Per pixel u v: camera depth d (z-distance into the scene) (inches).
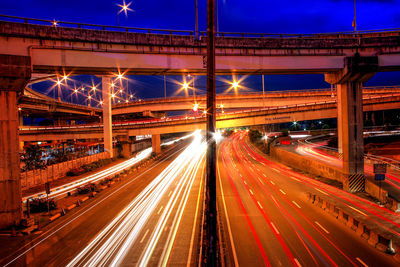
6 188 743.7
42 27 809.5
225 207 867.4
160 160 2246.6
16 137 768.9
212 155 311.9
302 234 634.8
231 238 622.2
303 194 1009.5
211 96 313.3
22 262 543.8
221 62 987.9
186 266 497.7
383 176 880.9
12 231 690.2
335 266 483.5
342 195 978.7
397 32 1085.1
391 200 797.2
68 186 1310.3
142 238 639.1
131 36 903.7
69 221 795.4
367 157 1556.3
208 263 307.4
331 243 582.6
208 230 312.3
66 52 845.2
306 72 1076.5
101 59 879.7
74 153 2261.3
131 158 2438.5
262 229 672.4
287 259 515.8
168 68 936.9
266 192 1050.7
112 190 1198.9
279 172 1521.9
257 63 1003.9
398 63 1031.0
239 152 2586.1
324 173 1305.4
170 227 704.4
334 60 1030.4
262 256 529.7
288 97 2586.1
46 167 1427.2
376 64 1005.8
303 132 3449.8
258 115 2052.2
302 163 1563.7
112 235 668.7
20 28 786.2
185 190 1128.8
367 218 717.9
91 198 1070.4
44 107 2738.7
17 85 772.0
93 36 866.1
